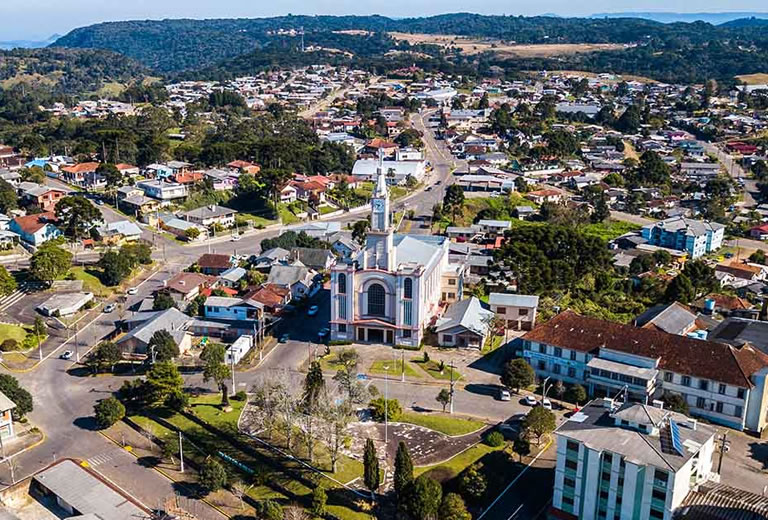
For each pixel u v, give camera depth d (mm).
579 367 131250
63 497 100500
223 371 128375
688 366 121625
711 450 97188
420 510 93188
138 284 191625
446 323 152250
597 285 183250
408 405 127000
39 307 169250
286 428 115000
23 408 120750
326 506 99438
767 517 85875
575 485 94188
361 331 153500
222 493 104625
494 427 119438
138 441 118062
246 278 188875
